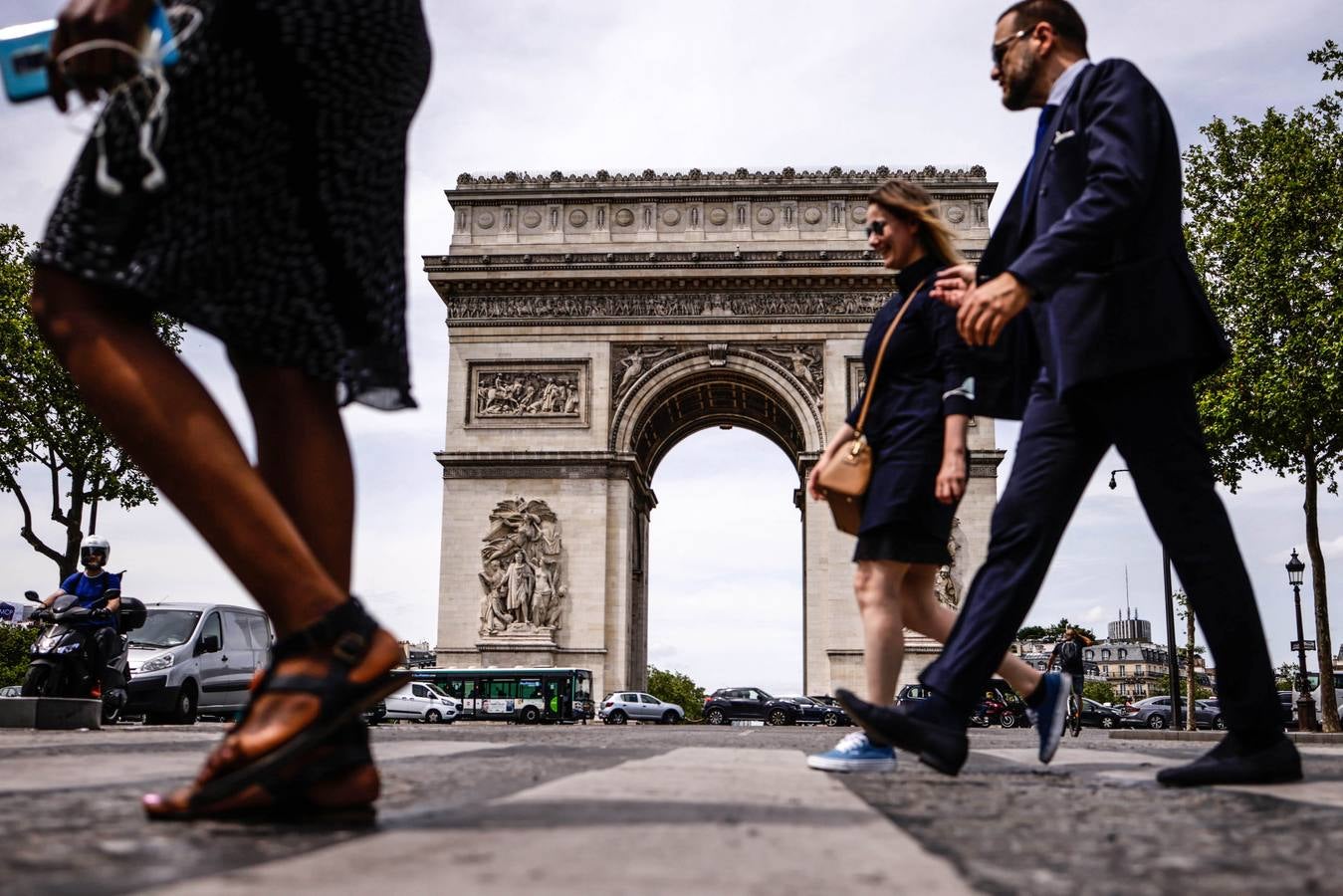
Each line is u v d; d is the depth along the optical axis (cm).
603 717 6216
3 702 1825
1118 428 678
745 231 6750
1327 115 4353
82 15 354
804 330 6638
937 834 336
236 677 3406
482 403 6600
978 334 643
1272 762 623
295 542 369
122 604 2161
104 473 5562
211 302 387
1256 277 4147
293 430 428
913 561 830
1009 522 702
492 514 6425
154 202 365
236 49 369
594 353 6638
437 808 371
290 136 388
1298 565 5569
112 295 371
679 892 209
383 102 400
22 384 5556
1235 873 268
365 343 429
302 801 350
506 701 6109
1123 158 649
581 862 245
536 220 6838
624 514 6462
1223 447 4484
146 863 246
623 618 6362
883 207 864
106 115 361
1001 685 7094
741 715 7656
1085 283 669
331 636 362
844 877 237
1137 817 401
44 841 279
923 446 827
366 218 409
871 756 739
